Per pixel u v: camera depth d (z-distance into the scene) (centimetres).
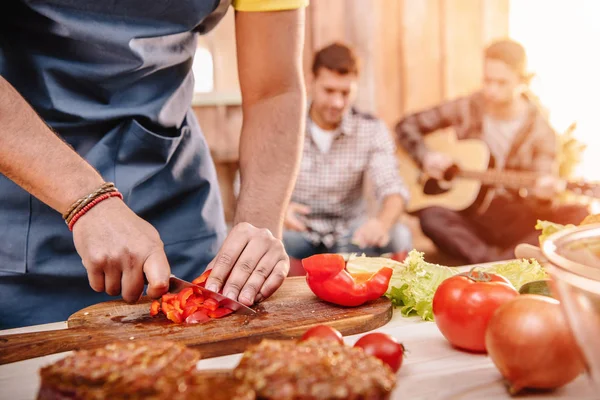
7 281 141
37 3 129
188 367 73
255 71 156
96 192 113
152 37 138
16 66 134
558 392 89
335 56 350
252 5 150
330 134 372
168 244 154
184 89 151
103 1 133
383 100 489
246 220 151
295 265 329
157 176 149
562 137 402
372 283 126
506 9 489
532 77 402
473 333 102
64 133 139
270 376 68
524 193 398
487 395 89
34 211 138
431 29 486
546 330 83
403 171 493
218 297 123
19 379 98
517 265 138
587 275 68
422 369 99
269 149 155
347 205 385
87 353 74
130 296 119
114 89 140
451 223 407
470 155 499
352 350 77
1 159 110
